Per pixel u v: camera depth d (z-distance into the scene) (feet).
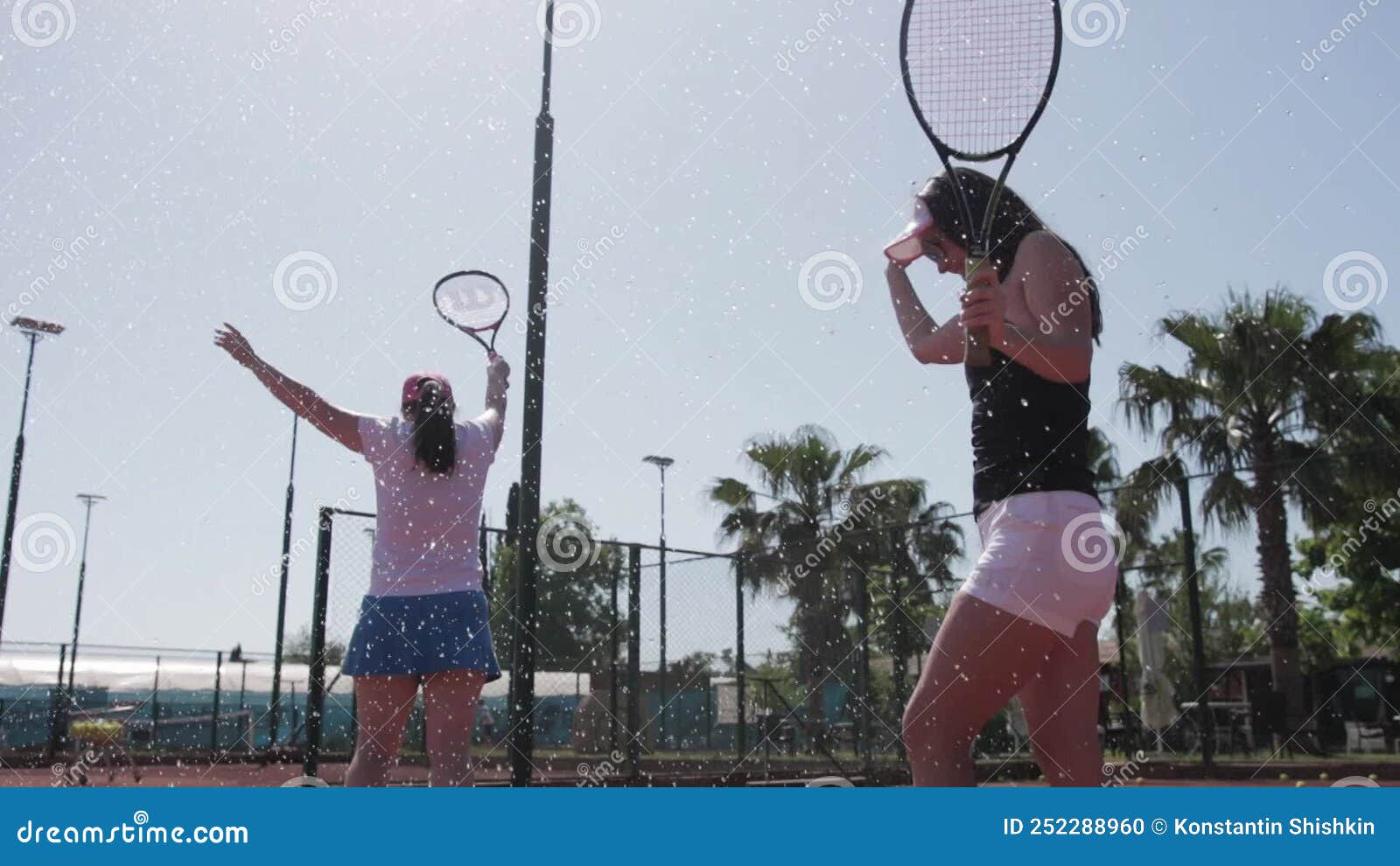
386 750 9.18
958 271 7.65
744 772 24.95
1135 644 32.40
